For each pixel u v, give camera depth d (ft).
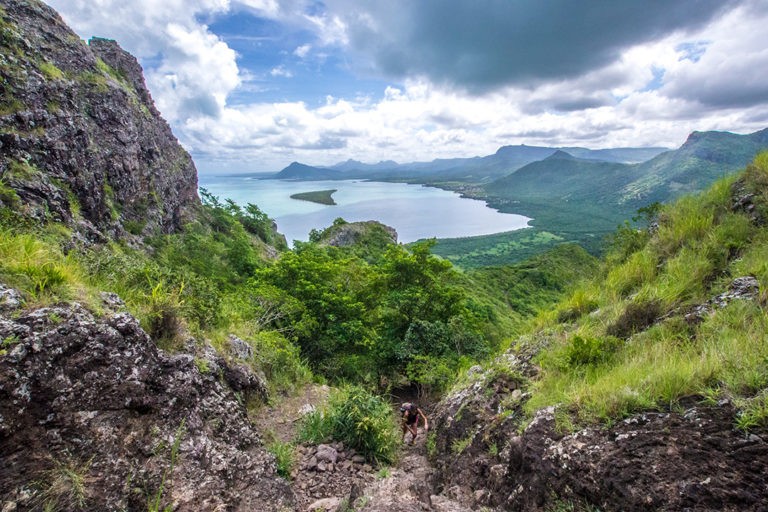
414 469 18.12
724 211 17.89
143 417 10.05
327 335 43.14
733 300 12.34
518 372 16.71
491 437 13.92
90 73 87.97
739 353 9.32
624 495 7.88
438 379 34.45
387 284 56.59
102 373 9.45
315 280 49.57
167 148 146.20
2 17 57.82
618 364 12.49
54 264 10.37
